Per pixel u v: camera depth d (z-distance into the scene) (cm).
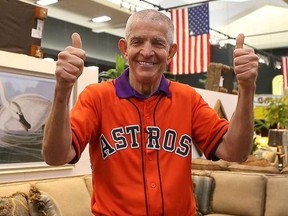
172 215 118
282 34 1413
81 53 103
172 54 128
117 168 118
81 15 941
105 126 121
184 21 646
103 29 1099
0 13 319
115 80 129
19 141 333
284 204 396
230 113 661
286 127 627
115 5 862
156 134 121
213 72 650
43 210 280
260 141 737
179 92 129
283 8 1200
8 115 324
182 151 123
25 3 338
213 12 1203
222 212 432
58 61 102
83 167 394
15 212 263
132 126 121
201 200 436
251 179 421
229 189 430
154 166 118
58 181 338
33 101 345
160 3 949
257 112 782
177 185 119
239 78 110
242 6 1180
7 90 323
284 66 1142
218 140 124
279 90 1602
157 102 125
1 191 287
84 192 349
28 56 340
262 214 409
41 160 350
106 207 117
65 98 104
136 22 120
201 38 630
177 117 126
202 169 482
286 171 440
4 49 323
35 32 349
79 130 114
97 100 122
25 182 324
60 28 1020
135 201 115
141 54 119
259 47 1591
